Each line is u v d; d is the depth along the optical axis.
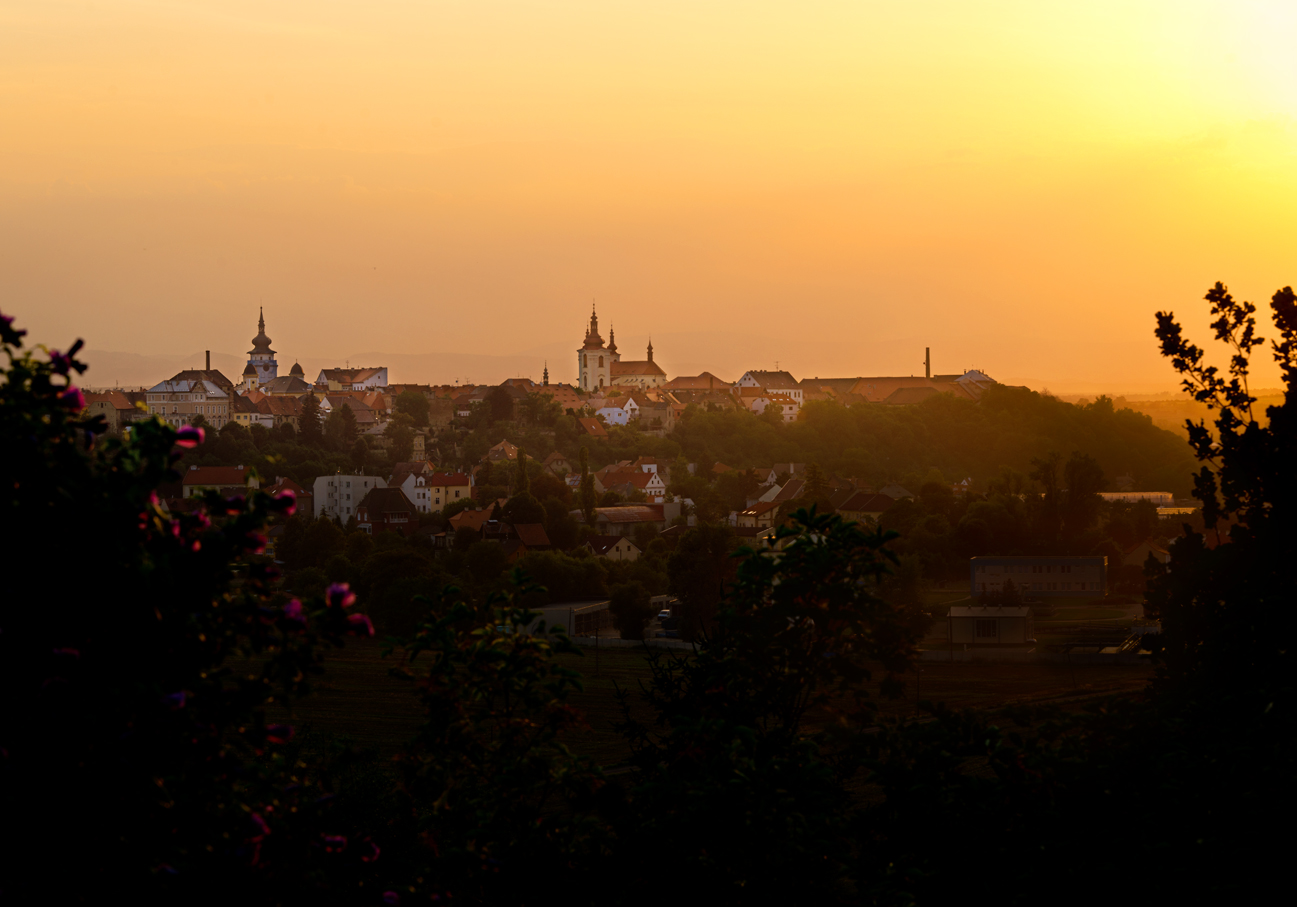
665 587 133.38
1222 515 29.94
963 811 17.27
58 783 10.08
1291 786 16.05
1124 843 16.25
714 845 15.62
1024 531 140.88
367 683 83.56
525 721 17.06
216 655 11.16
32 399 10.69
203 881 10.63
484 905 16.33
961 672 80.69
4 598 10.18
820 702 19.44
